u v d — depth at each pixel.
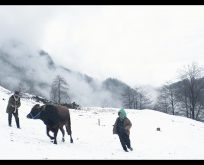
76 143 18.72
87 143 19.38
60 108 17.67
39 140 17.30
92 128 26.56
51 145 16.41
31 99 44.06
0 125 19.44
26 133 18.66
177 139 24.80
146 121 33.22
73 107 46.31
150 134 26.31
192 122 36.06
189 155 17.72
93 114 36.94
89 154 15.59
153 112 40.34
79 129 25.31
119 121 17.84
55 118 17.16
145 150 18.75
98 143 20.00
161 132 27.83
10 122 19.58
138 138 23.95
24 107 31.00
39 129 21.30
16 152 13.70
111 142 20.94
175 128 30.44
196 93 64.19
